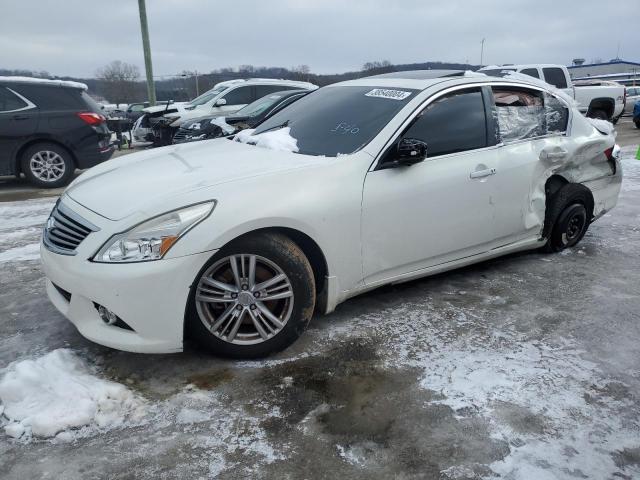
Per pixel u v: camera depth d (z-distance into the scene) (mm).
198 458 2322
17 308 3738
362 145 3430
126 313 2691
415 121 3574
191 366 3006
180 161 3559
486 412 2637
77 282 2746
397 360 3086
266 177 3031
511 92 4230
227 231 2777
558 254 4883
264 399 2721
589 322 3582
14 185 9086
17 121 8398
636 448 2418
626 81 36812
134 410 2619
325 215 3092
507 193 4004
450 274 4383
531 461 2322
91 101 9164
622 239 5371
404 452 2367
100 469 2256
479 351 3195
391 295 3955
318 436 2461
